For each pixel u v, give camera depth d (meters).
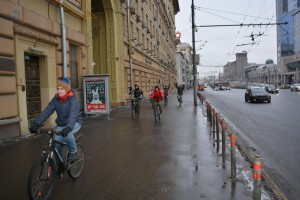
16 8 10.10
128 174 6.13
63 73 13.43
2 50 9.47
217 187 5.30
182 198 4.84
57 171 5.20
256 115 17.77
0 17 9.39
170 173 6.16
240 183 5.50
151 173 6.18
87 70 16.94
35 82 12.23
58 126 5.39
